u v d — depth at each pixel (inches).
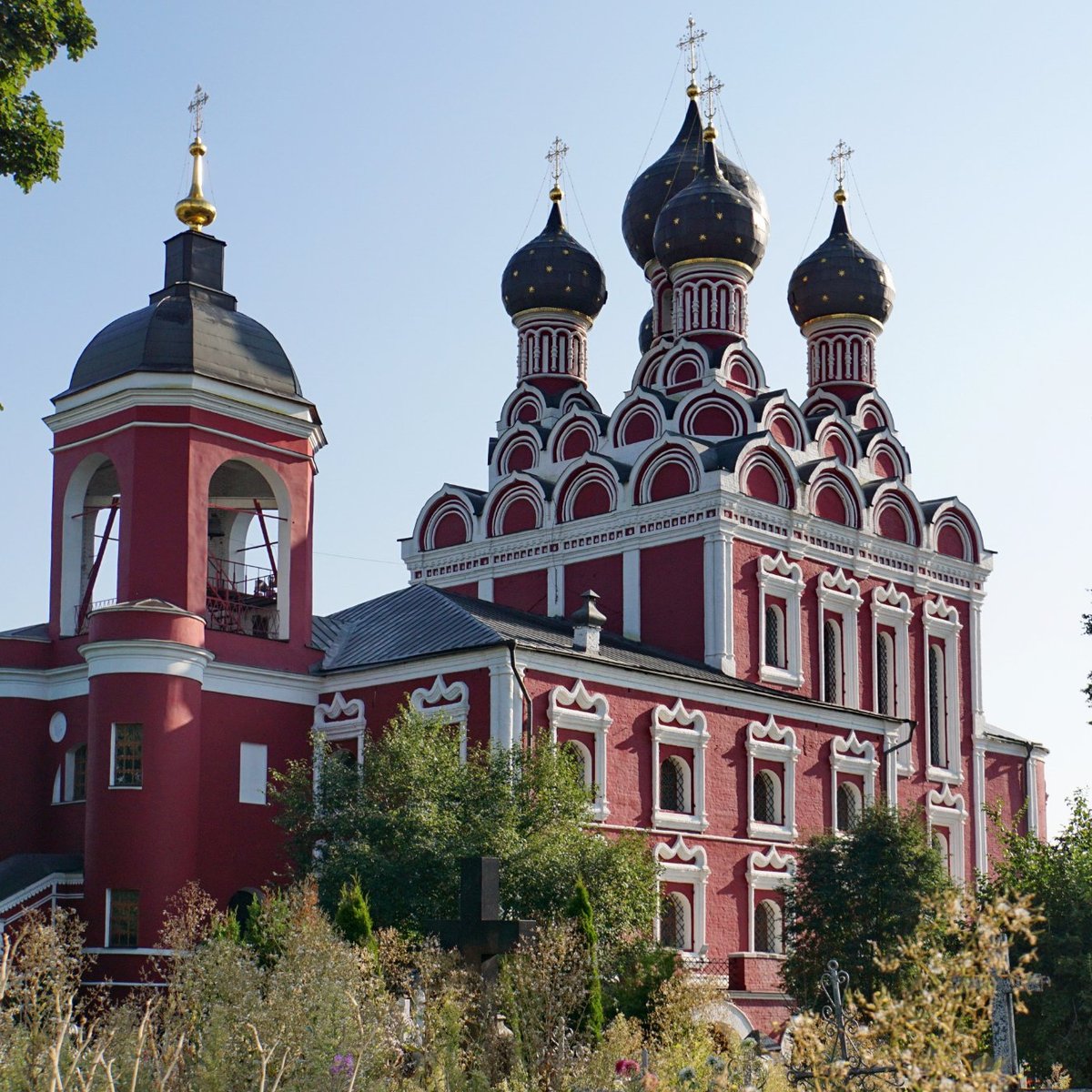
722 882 1676.9
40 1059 524.7
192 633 1498.5
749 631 1868.8
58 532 1646.2
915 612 2121.1
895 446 2266.2
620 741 1593.3
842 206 2420.0
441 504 2183.8
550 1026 772.0
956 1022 462.0
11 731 1603.1
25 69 921.5
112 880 1427.2
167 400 1555.1
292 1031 615.2
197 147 1700.3
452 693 1521.9
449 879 1193.4
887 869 1384.1
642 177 2407.7
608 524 1955.0
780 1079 774.5
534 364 2381.9
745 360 2162.9
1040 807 2324.1
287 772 1588.3
